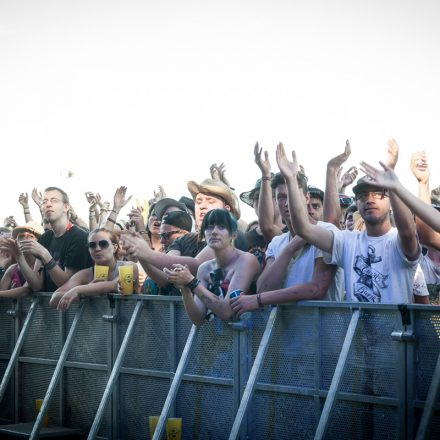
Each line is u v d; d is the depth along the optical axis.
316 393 5.32
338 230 5.57
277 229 6.50
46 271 7.45
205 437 5.94
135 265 6.82
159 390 6.30
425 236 5.71
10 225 10.43
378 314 5.07
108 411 6.62
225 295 5.81
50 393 6.88
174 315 6.20
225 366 5.82
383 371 5.03
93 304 6.86
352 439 5.16
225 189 6.76
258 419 5.61
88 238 6.94
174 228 6.75
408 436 4.92
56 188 7.47
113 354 6.66
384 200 5.36
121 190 7.41
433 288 6.31
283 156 5.39
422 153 6.07
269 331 5.51
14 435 6.99
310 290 5.41
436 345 4.83
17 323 7.61
